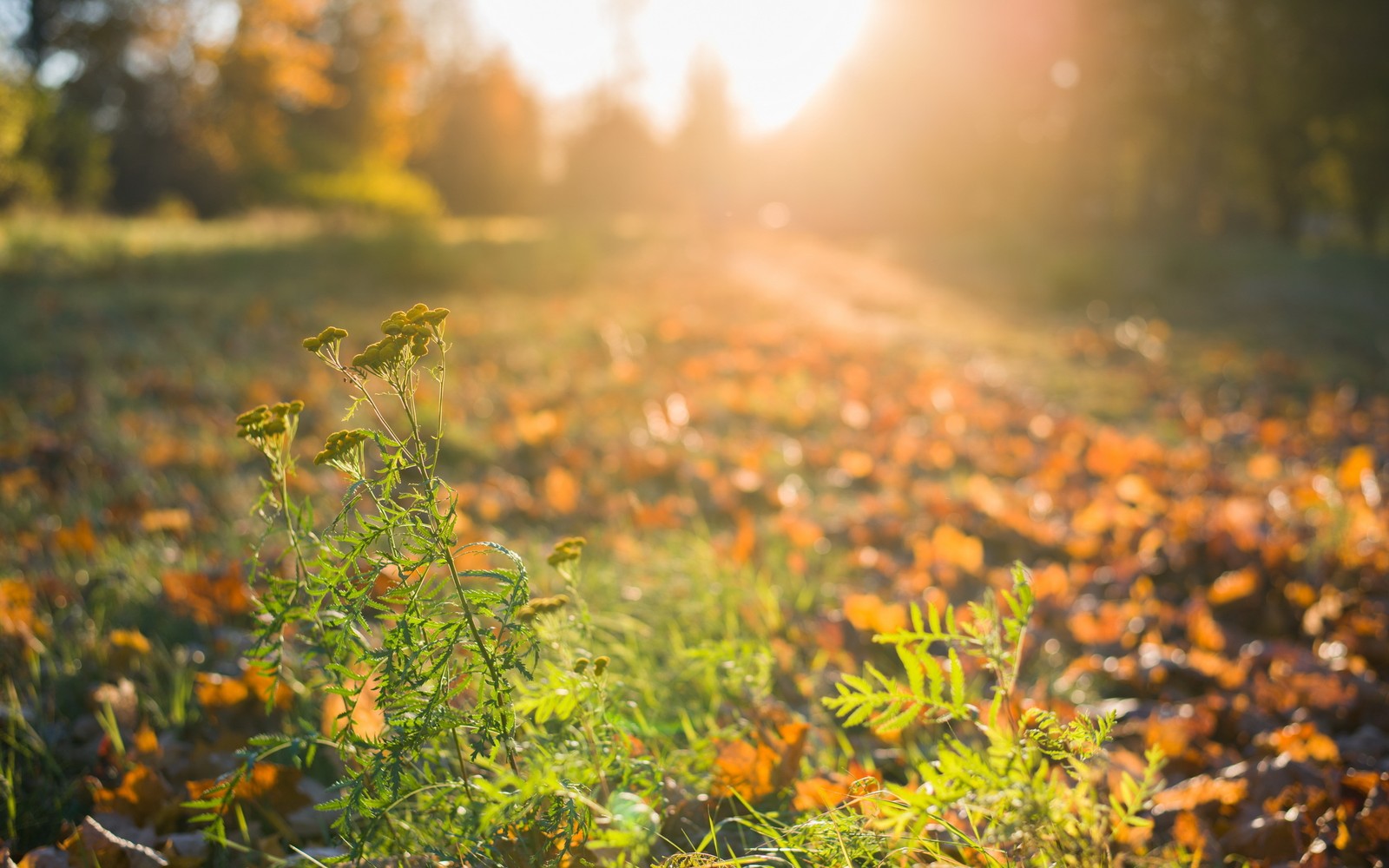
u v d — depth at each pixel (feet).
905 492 15.53
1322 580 11.25
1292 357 32.45
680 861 4.69
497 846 4.53
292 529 4.40
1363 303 51.19
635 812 3.68
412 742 4.17
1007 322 39.78
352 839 4.38
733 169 214.69
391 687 4.07
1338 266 67.97
